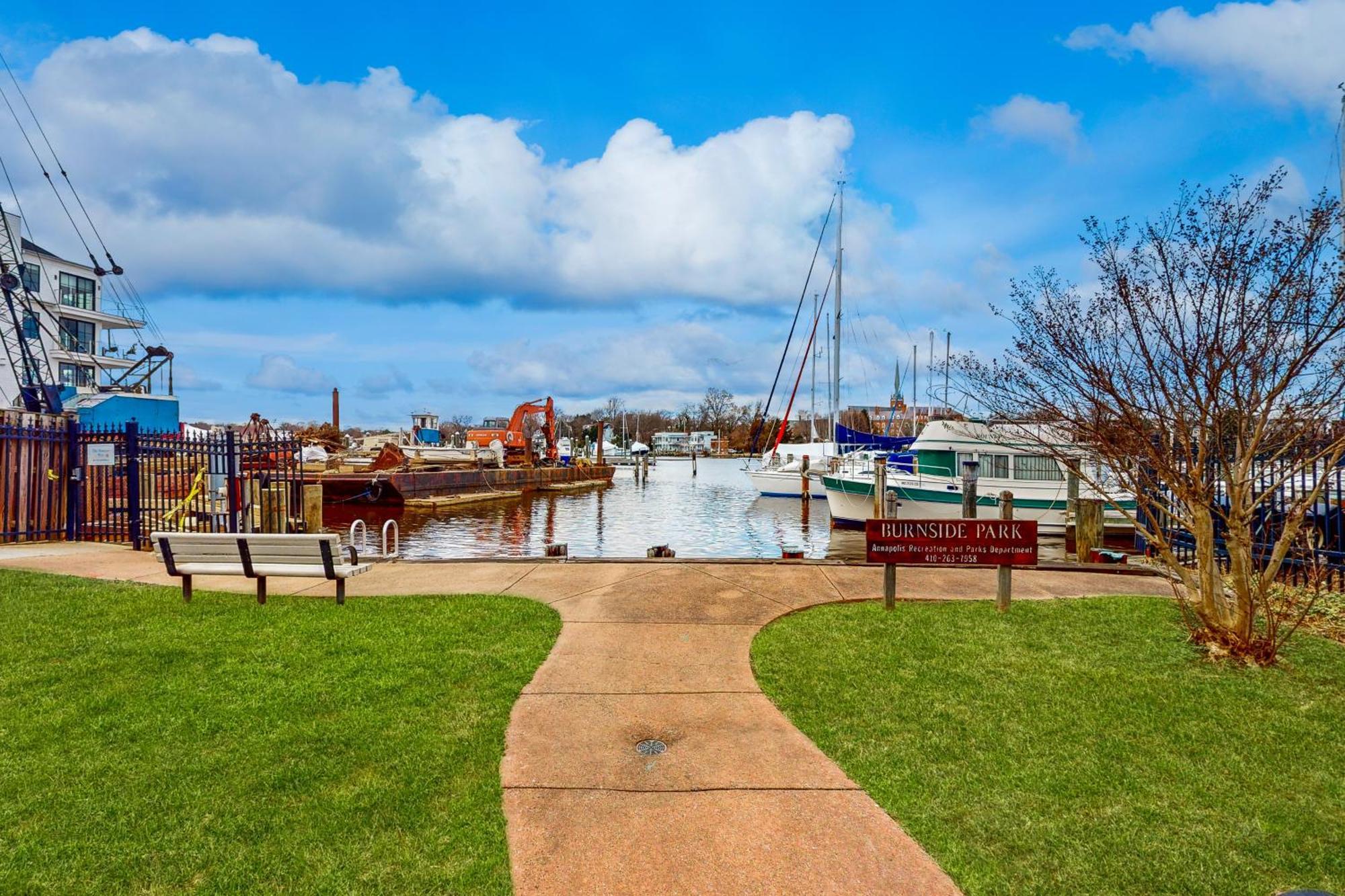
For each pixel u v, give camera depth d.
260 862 3.06
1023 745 4.23
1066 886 3.00
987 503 21.42
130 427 11.26
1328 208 5.24
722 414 156.25
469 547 22.19
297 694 4.78
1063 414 6.82
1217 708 4.74
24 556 10.35
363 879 2.96
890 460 27.30
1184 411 6.00
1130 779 3.83
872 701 4.89
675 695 5.03
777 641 6.21
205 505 14.34
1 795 3.52
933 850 3.24
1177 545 10.33
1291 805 3.59
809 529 27.50
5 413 11.65
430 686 4.99
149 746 4.04
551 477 50.09
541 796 3.65
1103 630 6.51
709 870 3.08
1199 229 5.55
